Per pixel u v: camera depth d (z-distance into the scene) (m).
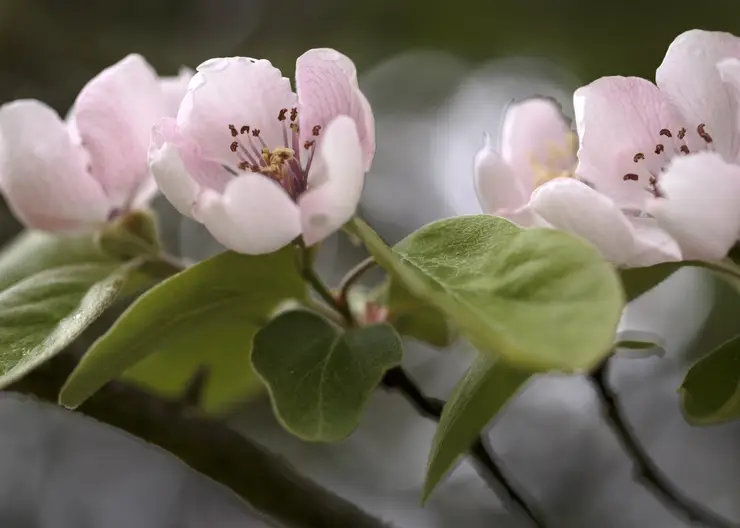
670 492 0.75
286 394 0.68
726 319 1.00
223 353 0.77
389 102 1.17
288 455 1.08
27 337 0.71
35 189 0.73
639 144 0.69
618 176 0.69
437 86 1.15
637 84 0.69
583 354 0.64
